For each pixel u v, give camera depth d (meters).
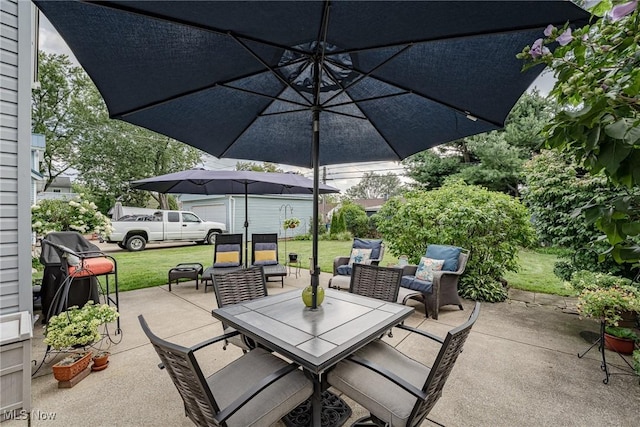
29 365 1.73
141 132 15.27
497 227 4.69
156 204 20.41
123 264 7.52
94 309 2.65
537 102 10.84
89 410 2.02
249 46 1.77
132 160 15.12
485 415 2.01
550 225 3.91
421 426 1.91
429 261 4.32
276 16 1.32
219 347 2.98
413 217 5.31
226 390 1.59
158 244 12.83
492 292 4.58
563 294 4.89
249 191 6.48
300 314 2.00
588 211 1.09
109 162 14.83
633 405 2.12
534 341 3.15
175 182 4.99
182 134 2.62
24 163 2.68
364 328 1.78
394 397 1.54
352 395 1.63
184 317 3.82
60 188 20.64
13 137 2.63
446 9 1.24
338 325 1.82
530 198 4.12
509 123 11.09
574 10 1.17
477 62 1.70
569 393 2.26
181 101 2.22
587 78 1.01
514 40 1.50
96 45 1.52
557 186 3.69
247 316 1.96
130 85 1.83
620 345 2.82
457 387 2.33
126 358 2.72
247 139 3.04
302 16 1.31
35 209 3.83
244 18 1.33
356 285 2.80
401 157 3.22
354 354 1.91
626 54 1.07
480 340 3.18
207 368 2.59
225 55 1.83
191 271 5.20
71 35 1.45
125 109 2.04
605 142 0.88
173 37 1.58
